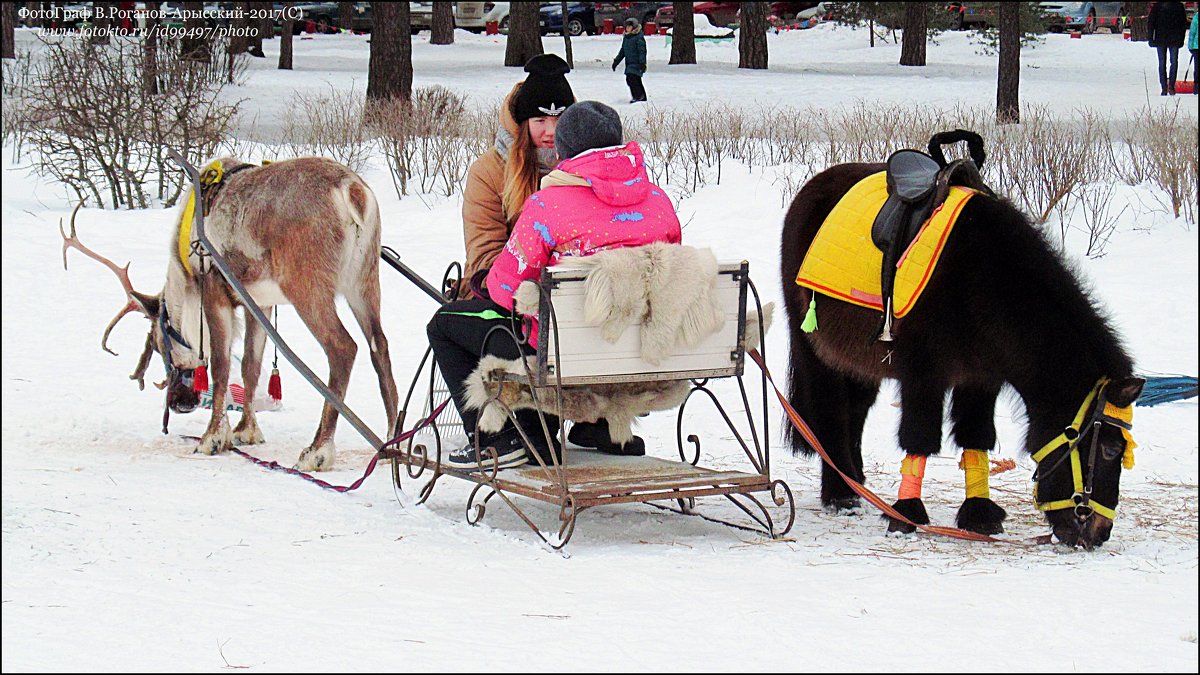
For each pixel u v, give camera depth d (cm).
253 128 2320
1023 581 555
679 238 655
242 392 990
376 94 2700
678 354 627
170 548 602
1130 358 605
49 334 1219
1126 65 3266
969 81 3073
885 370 656
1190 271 1364
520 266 632
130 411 981
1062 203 1609
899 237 623
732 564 585
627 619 495
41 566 566
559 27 4781
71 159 1925
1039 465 609
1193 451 853
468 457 694
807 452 733
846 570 574
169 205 1878
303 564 578
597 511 710
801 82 3108
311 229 799
